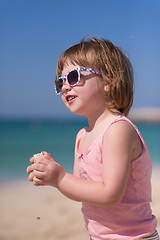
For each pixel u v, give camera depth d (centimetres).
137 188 170
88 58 183
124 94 191
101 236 173
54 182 160
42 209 546
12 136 3575
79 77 179
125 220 168
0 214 512
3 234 407
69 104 186
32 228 434
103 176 159
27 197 657
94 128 185
